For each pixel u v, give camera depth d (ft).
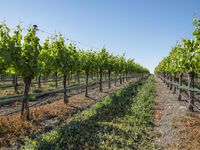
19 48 47.50
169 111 64.85
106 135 40.14
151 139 41.98
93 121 49.26
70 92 103.14
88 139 38.37
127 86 131.85
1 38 46.06
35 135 42.24
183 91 104.83
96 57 113.60
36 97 81.61
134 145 37.55
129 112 58.75
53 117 55.42
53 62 68.54
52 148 34.32
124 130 43.50
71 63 72.79
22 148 35.55
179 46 78.95
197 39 44.60
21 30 48.49
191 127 46.50
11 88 101.86
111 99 77.82
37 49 50.21
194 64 62.95
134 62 246.88
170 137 42.75
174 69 92.38
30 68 49.19
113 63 134.82
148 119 53.52
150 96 88.84
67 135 39.32
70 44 77.15
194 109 67.05
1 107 64.18
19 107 64.95
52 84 128.57
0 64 46.83
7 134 40.22
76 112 62.49
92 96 93.40
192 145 37.29
